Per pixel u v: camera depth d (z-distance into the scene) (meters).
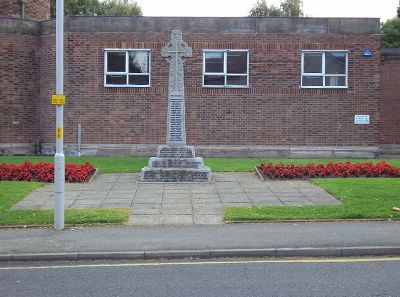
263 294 6.66
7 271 7.91
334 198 13.11
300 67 21.92
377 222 10.96
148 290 6.87
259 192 14.00
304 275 7.56
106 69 21.80
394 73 25.05
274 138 21.91
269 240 9.41
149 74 21.86
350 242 9.21
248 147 21.88
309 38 21.92
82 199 13.16
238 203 12.71
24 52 22.09
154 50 21.80
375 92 21.97
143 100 21.84
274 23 21.86
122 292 6.79
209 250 8.77
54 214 10.73
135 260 8.59
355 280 7.27
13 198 12.83
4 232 10.19
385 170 16.30
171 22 21.78
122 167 17.94
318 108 21.91
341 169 16.31
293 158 21.72
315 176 16.12
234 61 21.94
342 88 21.88
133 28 21.78
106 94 21.78
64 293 6.76
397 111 25.03
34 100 22.34
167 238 9.65
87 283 7.22
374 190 13.72
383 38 47.94
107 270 7.95
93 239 9.59
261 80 21.89
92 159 20.20
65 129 21.84
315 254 8.78
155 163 15.83
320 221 11.07
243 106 21.89
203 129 21.86
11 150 21.95
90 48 21.72
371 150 21.92
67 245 9.16
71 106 21.78
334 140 21.94
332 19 21.91
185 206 12.44
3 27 21.67
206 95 21.84
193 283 7.18
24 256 8.55
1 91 21.72
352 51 21.92
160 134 21.88
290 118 21.89
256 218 11.14
